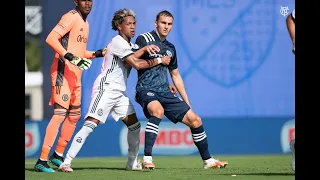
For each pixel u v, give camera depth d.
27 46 98.19
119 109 30.23
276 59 51.84
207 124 50.09
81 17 31.50
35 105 83.12
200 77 51.19
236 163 36.00
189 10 50.69
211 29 51.03
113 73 29.89
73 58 29.88
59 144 32.59
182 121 30.64
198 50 51.03
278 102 52.00
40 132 48.16
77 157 48.28
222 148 50.19
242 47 51.47
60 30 30.53
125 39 29.91
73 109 32.19
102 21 49.62
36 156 48.03
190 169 30.92
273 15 51.59
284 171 29.11
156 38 30.62
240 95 51.66
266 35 51.59
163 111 29.95
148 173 28.50
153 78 30.14
